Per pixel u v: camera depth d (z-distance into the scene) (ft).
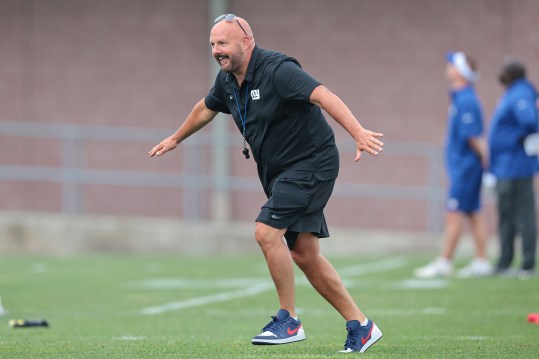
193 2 241.96
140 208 241.55
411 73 236.84
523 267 154.20
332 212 238.27
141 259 196.44
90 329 98.73
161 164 239.50
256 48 74.49
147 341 86.63
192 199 228.02
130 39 244.01
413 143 237.04
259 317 111.14
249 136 76.07
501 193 152.56
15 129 240.94
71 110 244.42
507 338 88.28
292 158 74.69
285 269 74.23
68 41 244.83
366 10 238.07
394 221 236.22
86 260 193.57
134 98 243.81
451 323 102.01
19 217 213.87
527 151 151.12
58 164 241.14
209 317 111.04
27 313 114.01
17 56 245.04
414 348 80.07
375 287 141.59
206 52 242.17
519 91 150.82
